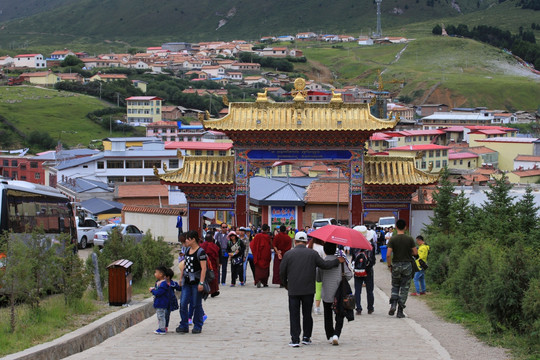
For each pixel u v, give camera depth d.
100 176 100.69
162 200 83.44
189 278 20.16
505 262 20.20
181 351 17.05
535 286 18.66
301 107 45.59
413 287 32.19
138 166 102.38
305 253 18.05
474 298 23.22
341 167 46.31
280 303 26.72
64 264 22.58
